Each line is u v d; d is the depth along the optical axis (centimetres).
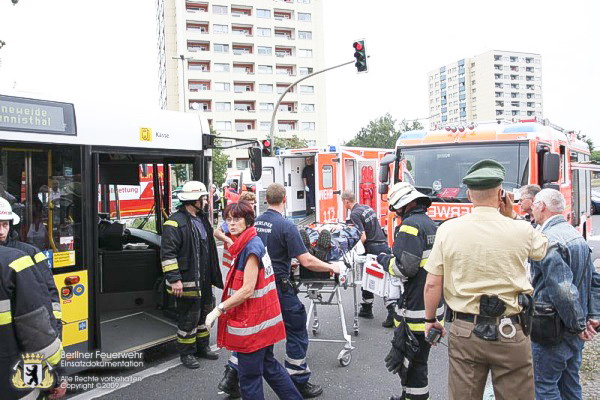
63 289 451
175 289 515
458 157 798
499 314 275
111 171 643
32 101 434
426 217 395
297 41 8012
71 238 459
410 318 383
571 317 320
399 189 398
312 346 597
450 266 292
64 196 455
